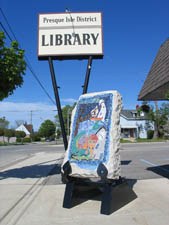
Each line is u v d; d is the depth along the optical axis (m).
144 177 4.16
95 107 2.83
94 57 4.11
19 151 12.05
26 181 4.09
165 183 3.60
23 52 3.70
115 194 3.05
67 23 4.08
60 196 3.08
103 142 2.61
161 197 2.89
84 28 4.07
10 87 3.66
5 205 2.76
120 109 2.76
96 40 4.05
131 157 7.32
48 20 4.09
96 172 2.51
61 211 2.52
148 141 16.34
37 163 6.70
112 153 2.53
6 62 3.51
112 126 2.62
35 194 3.21
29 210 2.58
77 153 2.73
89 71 4.02
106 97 2.78
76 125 2.90
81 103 2.99
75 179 2.74
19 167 5.93
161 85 3.31
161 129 18.91
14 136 28.69
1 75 3.54
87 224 2.17
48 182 4.00
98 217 2.33
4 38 3.54
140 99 4.30
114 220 2.24
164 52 3.57
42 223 2.22
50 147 15.12
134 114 22.53
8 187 3.63
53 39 4.06
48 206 2.70
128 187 3.39
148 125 21.11
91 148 2.66
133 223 2.15
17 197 3.08
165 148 10.50
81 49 4.04
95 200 2.83
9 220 2.31
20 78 3.72
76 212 2.48
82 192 3.08
